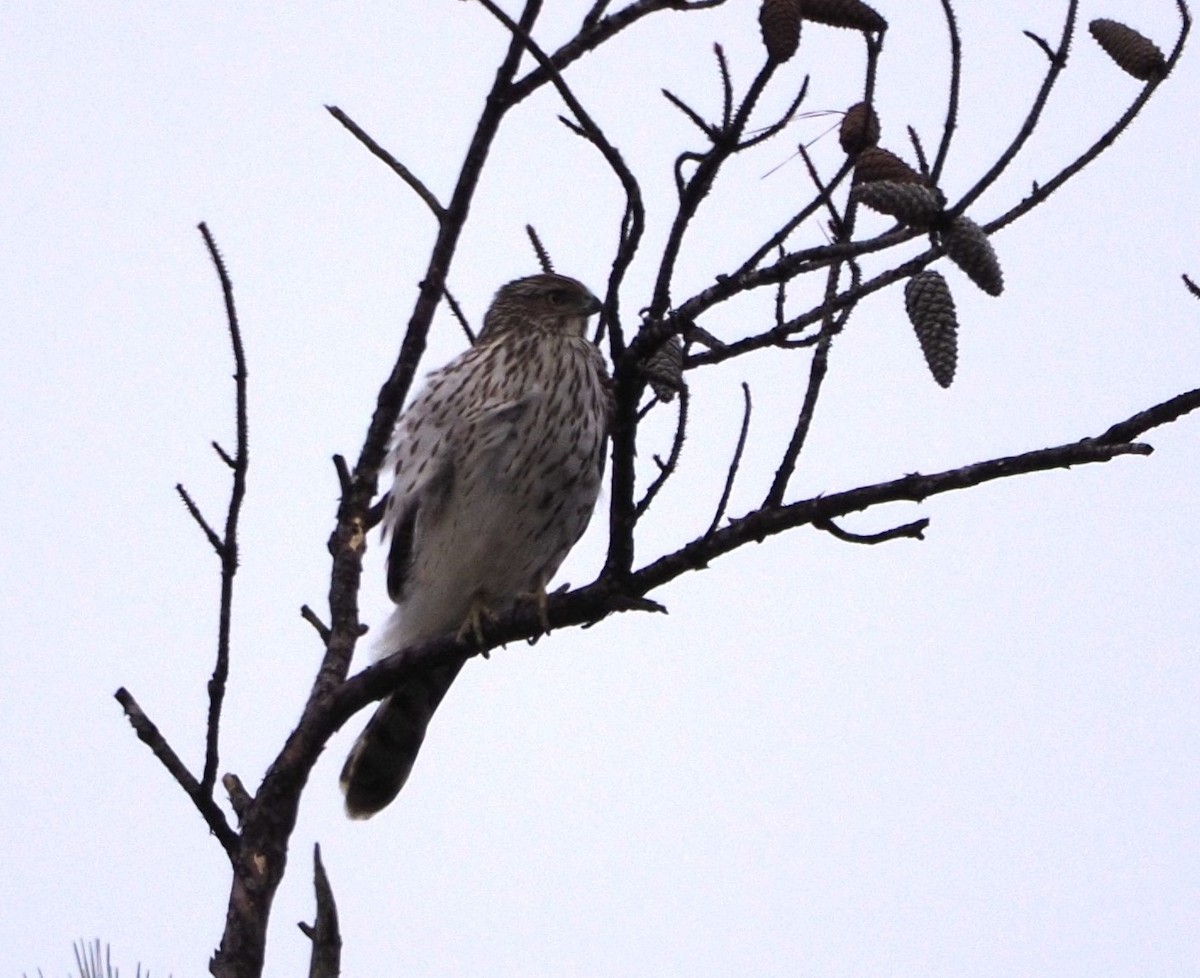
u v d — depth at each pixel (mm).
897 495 7102
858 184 7008
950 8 6797
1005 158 6734
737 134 7242
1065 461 6777
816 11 7215
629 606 7773
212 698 7719
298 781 7977
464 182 8367
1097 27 7277
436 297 8469
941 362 6801
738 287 7227
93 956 5066
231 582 7723
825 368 7430
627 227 7480
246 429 7680
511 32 7430
